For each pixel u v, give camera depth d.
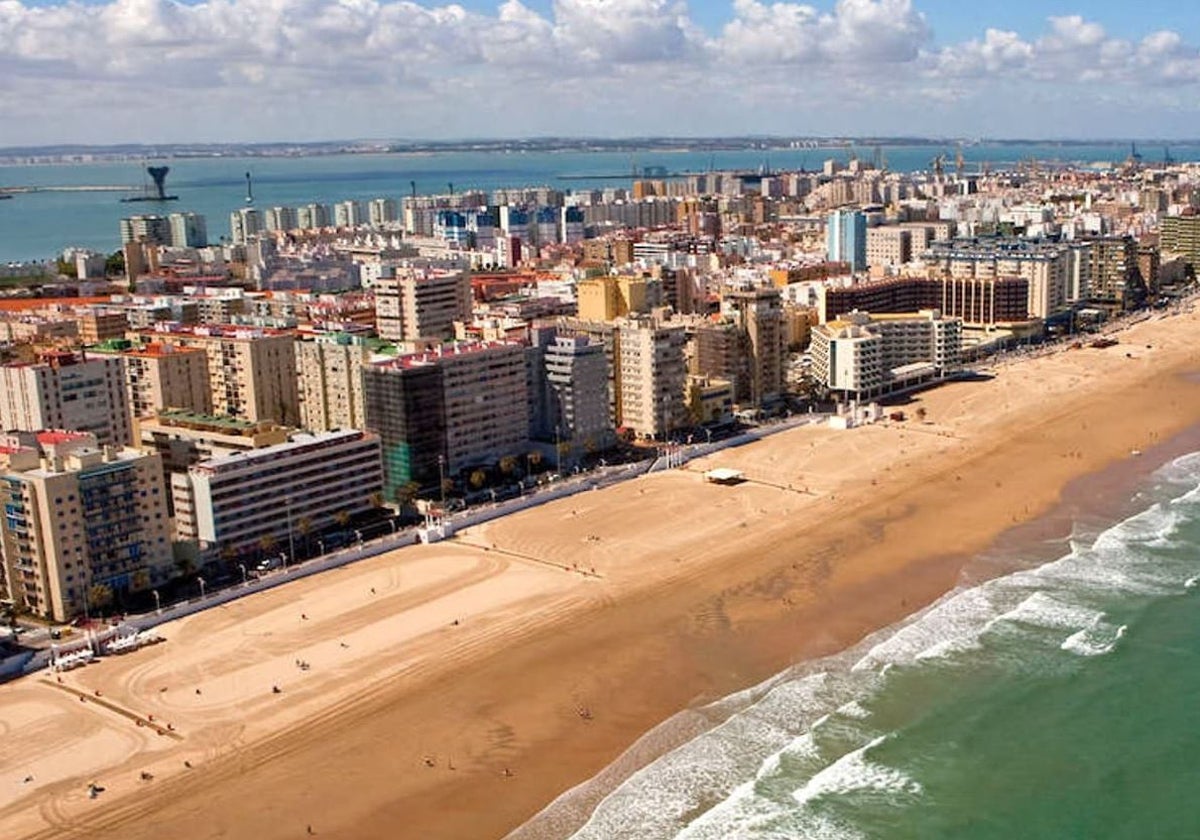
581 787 163.00
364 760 171.25
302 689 192.25
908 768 166.50
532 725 179.88
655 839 150.75
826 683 191.00
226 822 156.50
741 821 154.38
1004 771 165.75
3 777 167.75
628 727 178.75
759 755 170.25
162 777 167.00
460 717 182.88
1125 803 158.62
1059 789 161.88
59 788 164.62
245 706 187.12
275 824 155.88
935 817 155.50
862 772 165.62
